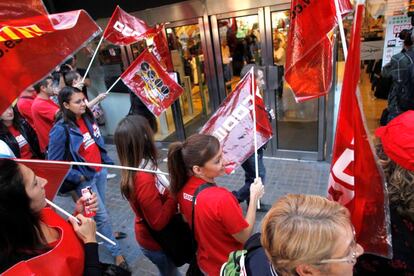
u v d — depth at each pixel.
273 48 4.48
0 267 1.12
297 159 4.97
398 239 1.08
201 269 1.71
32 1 1.81
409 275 1.07
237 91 2.12
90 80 6.30
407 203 1.04
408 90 3.58
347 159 1.23
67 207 4.33
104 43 5.84
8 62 1.75
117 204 4.29
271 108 4.75
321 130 4.61
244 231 1.52
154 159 2.01
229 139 2.10
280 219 0.89
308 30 2.08
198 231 1.61
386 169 1.18
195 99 5.61
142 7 4.99
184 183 1.71
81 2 5.41
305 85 2.21
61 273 1.21
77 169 2.87
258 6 4.30
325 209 0.89
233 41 4.75
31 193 1.21
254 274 1.08
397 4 3.73
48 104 3.45
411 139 1.03
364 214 1.18
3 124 3.12
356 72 1.13
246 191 3.38
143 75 3.22
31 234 1.20
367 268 1.16
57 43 1.91
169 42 5.25
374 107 4.31
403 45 3.79
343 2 2.02
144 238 2.11
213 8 4.59
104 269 1.55
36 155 3.61
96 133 3.14
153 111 3.27
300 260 0.83
